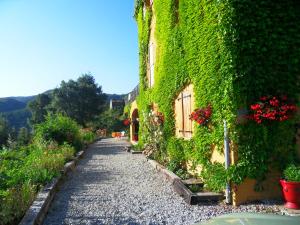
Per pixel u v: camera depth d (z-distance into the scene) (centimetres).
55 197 912
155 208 782
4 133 4144
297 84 795
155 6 1571
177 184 943
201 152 928
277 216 271
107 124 5369
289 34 800
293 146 788
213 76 841
